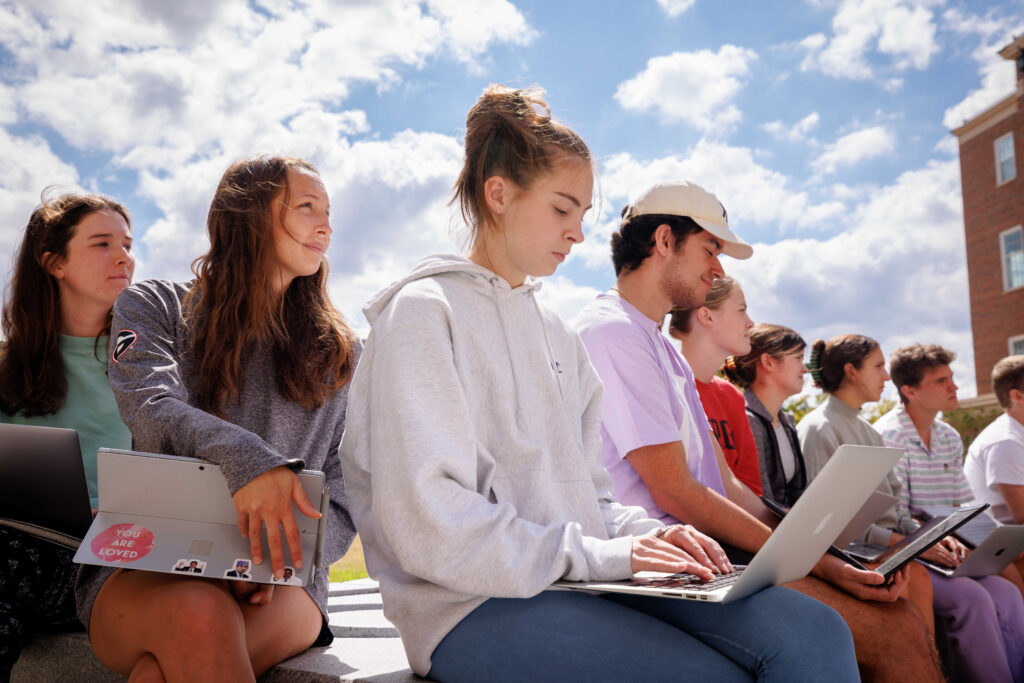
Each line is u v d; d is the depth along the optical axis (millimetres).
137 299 1877
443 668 1540
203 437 1567
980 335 18359
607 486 1935
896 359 4465
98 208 2523
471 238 1881
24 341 2432
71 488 1828
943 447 4414
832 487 1533
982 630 3068
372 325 1719
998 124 17828
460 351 1643
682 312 3174
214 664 1373
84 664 2004
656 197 2652
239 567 1500
